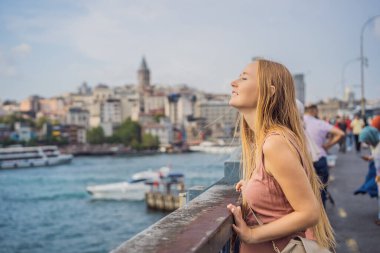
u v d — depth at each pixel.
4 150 128.88
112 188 65.88
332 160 14.36
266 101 2.31
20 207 65.94
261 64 2.39
